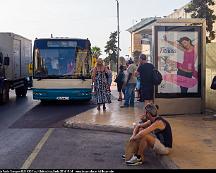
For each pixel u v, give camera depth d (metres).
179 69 14.39
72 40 19.80
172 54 14.34
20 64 24.88
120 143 10.39
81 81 19.72
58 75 19.66
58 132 12.10
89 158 8.76
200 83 14.62
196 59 14.54
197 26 14.45
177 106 14.41
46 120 14.66
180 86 14.41
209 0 24.62
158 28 14.24
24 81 26.39
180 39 14.36
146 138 8.25
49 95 19.66
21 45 25.19
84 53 19.83
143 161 8.27
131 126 12.02
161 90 14.25
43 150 9.58
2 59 21.03
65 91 19.64
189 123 12.60
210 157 8.28
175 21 14.30
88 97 19.95
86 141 10.67
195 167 7.54
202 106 14.70
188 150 8.91
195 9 24.83
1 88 20.58
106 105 18.88
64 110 17.83
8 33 22.53
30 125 13.50
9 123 13.98
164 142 8.48
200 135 10.62
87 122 12.96
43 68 19.69
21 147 9.95
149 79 13.58
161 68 14.28
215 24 25.53
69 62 19.72
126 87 17.64
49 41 19.75
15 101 22.78
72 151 9.47
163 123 8.41
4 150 9.60
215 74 15.42
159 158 8.52
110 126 12.19
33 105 20.28
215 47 15.42
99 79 16.30
